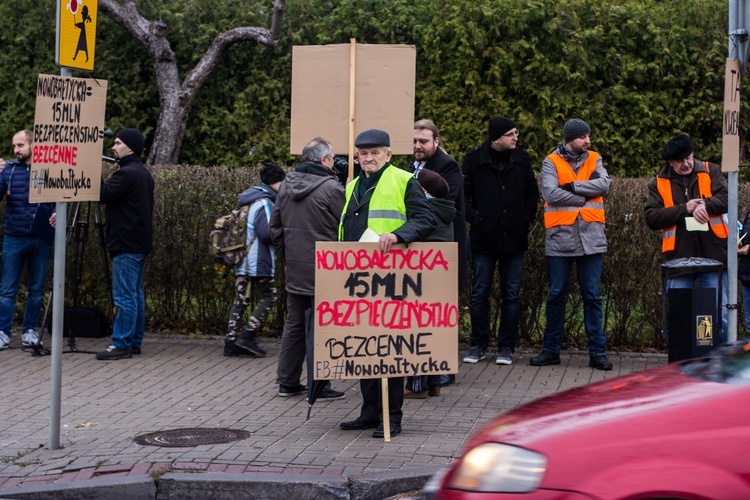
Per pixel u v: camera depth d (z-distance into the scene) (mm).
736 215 7953
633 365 10195
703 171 9156
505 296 10086
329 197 8438
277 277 11484
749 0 7836
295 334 8672
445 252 7477
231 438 7391
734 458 3727
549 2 14984
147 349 11039
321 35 16172
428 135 8969
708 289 7953
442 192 8156
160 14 17188
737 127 7961
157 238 11633
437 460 6789
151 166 12008
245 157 16453
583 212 9766
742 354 4785
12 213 11000
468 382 9367
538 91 15031
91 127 7215
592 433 3941
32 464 6812
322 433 7543
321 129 8953
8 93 17078
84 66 7094
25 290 12289
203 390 9117
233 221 10578
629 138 15328
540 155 15156
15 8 17047
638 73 15188
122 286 10516
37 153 6777
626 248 10633
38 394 8992
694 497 3678
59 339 7148
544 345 10156
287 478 6332
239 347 10602
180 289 11750
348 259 7398
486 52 14930
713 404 3975
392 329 7414
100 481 6375
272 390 9117
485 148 9891
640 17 15203
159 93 16703
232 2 17188
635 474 3748
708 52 15258
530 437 4039
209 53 16391
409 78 8859
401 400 7598
